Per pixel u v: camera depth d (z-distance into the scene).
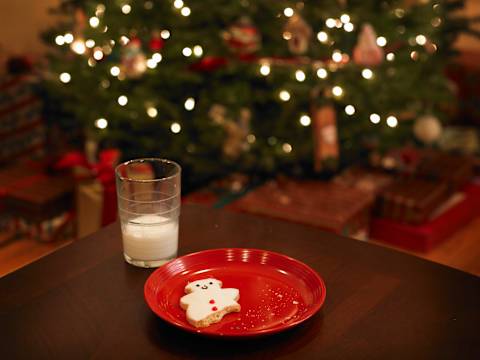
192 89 2.42
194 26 2.38
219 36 2.34
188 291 1.00
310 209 2.22
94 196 2.24
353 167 2.80
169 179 1.09
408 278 1.10
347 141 2.61
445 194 2.61
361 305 1.02
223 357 0.88
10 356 0.87
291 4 2.33
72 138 2.76
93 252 1.16
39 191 2.38
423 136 2.60
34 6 3.14
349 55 2.45
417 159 2.85
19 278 1.07
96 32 2.23
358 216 2.31
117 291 1.04
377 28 2.42
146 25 2.34
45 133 2.85
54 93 2.37
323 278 1.09
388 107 2.51
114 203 2.02
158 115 2.37
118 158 2.30
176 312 0.96
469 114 3.33
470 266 2.32
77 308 0.99
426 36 2.53
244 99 2.27
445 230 2.51
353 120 2.48
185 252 1.18
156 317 0.97
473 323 0.98
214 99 2.33
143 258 1.10
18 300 1.00
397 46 2.53
